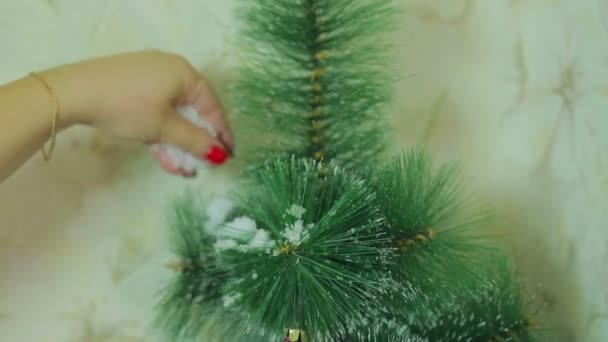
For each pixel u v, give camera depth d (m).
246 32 0.58
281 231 0.48
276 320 0.49
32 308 0.67
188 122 0.58
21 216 0.67
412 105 0.72
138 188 0.69
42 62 0.66
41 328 0.68
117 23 0.67
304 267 0.48
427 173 0.58
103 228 0.68
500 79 0.73
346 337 0.52
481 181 0.74
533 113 0.74
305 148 0.57
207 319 0.59
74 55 0.66
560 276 0.76
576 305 0.76
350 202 0.49
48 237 0.67
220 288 0.56
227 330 0.57
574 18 0.74
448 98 0.72
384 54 0.66
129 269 0.69
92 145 0.67
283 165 0.52
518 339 0.56
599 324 0.76
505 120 0.74
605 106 0.76
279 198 0.50
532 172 0.75
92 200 0.68
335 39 0.55
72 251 0.68
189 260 0.57
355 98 0.56
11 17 0.65
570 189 0.76
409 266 0.52
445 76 0.72
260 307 0.49
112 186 0.68
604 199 0.76
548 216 0.75
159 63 0.56
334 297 0.49
